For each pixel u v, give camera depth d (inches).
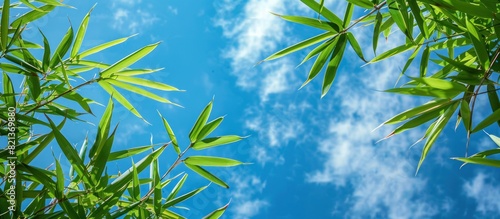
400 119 36.7
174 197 48.5
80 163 36.7
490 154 37.4
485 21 39.8
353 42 39.5
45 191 39.6
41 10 44.6
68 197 39.1
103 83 45.7
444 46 43.7
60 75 45.2
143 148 42.7
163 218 46.4
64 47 42.6
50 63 42.6
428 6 38.8
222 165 44.4
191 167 44.4
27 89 46.3
